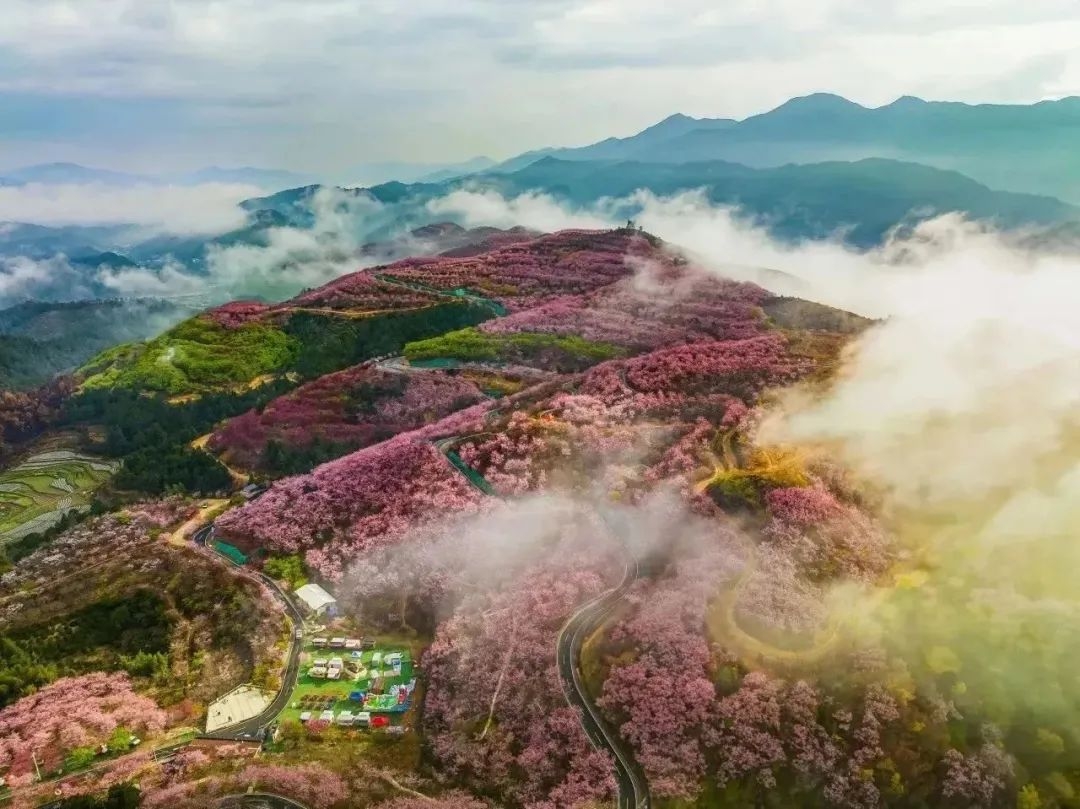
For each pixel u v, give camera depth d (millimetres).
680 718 92500
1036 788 80500
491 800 89375
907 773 83562
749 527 117688
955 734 85125
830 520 113688
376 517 138750
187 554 136500
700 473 133000
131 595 125000
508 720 97812
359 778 90938
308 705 103812
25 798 89688
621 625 105875
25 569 142125
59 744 97688
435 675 106312
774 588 103812
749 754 87562
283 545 136000
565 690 100125
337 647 114562
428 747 96812
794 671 94312
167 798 86812
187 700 106062
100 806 85812
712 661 97062
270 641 114438
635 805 86438
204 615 121312
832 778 84500
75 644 117312
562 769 91250
